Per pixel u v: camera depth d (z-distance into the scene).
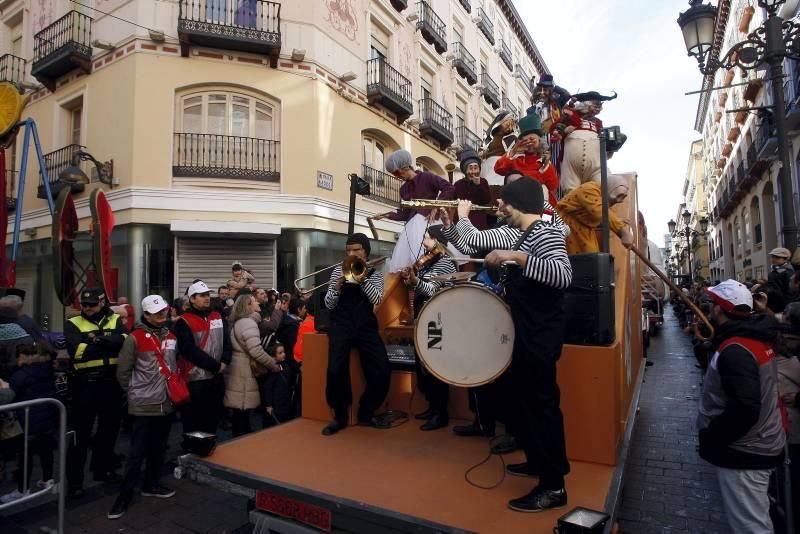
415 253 4.32
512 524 2.11
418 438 3.35
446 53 20.86
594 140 4.55
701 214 49.69
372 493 2.46
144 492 4.84
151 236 11.75
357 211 14.46
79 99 13.34
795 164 14.47
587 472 2.64
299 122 12.92
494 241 3.05
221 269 12.30
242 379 5.71
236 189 12.28
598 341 2.88
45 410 4.55
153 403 4.55
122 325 5.33
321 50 13.44
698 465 5.47
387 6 16.47
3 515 4.41
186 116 12.27
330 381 3.50
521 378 2.36
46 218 14.07
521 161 4.20
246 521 4.36
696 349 8.96
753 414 2.68
